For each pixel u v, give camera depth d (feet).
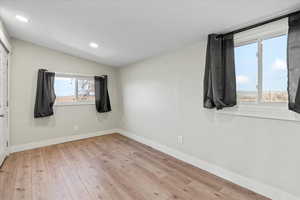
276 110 5.63
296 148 5.22
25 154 10.03
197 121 8.22
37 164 8.62
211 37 7.01
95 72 14.07
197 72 8.15
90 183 6.83
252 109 6.23
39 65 11.44
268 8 5.09
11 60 10.41
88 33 8.84
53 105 12.03
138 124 12.73
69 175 7.48
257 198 5.79
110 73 15.02
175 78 9.41
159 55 10.57
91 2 6.07
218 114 7.30
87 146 11.55
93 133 14.12
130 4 5.87
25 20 7.91
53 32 9.17
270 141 5.78
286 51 5.45
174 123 9.53
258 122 6.08
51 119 11.98
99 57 12.73
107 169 8.07
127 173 7.66
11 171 7.83
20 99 10.76
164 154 10.03
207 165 7.80
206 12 5.71
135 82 12.98
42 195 6.02
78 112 13.28
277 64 5.77
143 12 6.27
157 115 10.82
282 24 5.43
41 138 11.55
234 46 6.89
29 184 6.73
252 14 5.51
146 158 9.40
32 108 11.18
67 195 6.04
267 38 5.97
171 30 7.29
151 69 11.30
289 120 5.33
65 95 12.78
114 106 15.38
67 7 6.61
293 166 5.28
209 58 7.18
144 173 7.66
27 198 5.84
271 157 5.76
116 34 8.52
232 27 6.51
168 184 6.74
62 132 12.49
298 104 4.90
